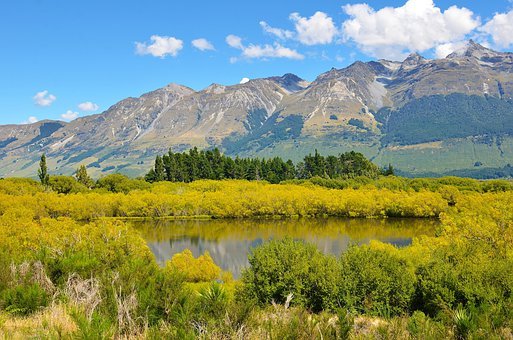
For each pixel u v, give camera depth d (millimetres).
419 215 100438
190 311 9398
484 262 17703
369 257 21797
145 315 9586
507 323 9234
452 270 18203
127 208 102062
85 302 10711
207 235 79438
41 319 9852
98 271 13211
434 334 9008
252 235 79000
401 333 9172
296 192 110000
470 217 36812
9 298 11367
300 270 21469
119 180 130500
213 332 8336
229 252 63000
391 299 20078
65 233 34312
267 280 21547
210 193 111562
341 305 20141
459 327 9039
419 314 10195
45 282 12680
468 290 15969
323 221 98250
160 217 103688
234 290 22812
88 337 7613
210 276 38719
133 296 10055
